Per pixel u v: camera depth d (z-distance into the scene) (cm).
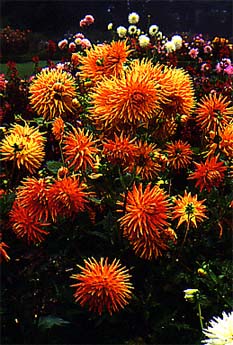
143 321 158
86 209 163
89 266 151
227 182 178
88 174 167
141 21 1295
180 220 153
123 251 160
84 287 143
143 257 159
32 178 173
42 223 156
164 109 172
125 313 158
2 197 163
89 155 160
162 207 150
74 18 1305
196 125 200
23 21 1311
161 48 401
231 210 169
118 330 160
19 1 1306
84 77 188
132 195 153
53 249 160
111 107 160
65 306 158
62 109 175
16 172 185
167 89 168
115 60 181
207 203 171
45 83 175
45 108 175
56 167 166
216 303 154
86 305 154
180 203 154
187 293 142
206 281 153
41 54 855
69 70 325
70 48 354
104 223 160
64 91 175
